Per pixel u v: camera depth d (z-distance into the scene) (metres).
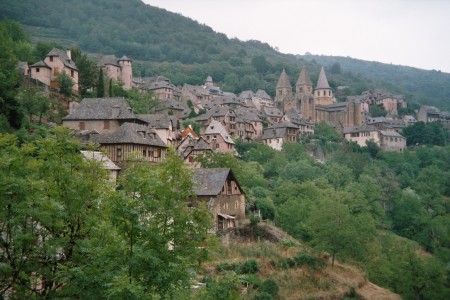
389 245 93.88
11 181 24.55
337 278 67.75
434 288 70.50
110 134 74.50
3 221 25.30
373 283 75.56
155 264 24.25
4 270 24.81
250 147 151.00
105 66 168.12
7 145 29.52
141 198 26.03
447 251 89.62
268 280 57.00
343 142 196.00
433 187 146.25
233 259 60.03
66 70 112.00
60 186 27.31
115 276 22.95
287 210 85.44
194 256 26.72
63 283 27.22
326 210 74.50
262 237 69.81
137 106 131.50
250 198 83.12
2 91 75.44
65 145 29.05
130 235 24.89
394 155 182.62
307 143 180.25
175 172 27.36
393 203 132.12
